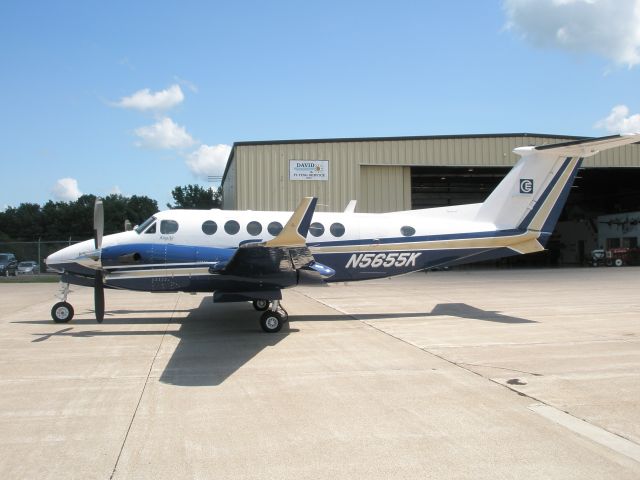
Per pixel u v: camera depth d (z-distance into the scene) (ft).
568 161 37.78
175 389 18.65
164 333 30.01
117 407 16.60
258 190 79.10
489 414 15.92
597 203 147.95
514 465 12.31
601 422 15.23
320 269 32.73
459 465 12.30
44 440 13.80
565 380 19.76
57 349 25.57
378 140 82.69
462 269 107.76
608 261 114.83
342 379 19.98
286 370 21.38
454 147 85.15
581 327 31.94
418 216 38.40
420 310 40.14
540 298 48.47
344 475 11.76
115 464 12.31
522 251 38.19
